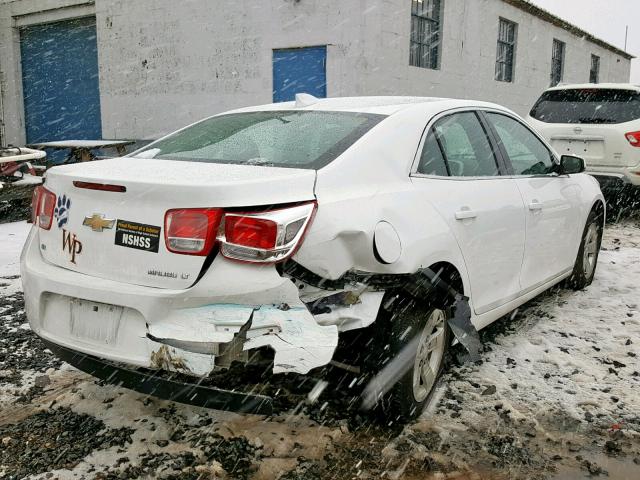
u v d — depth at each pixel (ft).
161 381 8.39
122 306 8.38
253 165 9.32
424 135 10.93
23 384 11.39
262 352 8.11
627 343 13.61
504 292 12.64
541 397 11.14
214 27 39.91
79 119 51.72
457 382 11.65
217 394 8.14
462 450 9.43
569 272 16.17
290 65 37.14
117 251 8.57
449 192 10.85
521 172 13.84
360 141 9.93
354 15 34.19
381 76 35.81
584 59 68.33
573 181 16.07
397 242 9.24
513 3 50.21
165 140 11.76
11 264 19.58
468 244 10.95
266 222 7.93
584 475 8.90
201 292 7.97
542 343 13.57
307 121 10.99
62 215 9.25
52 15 50.90
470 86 46.03
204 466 8.81
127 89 45.85
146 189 8.30
